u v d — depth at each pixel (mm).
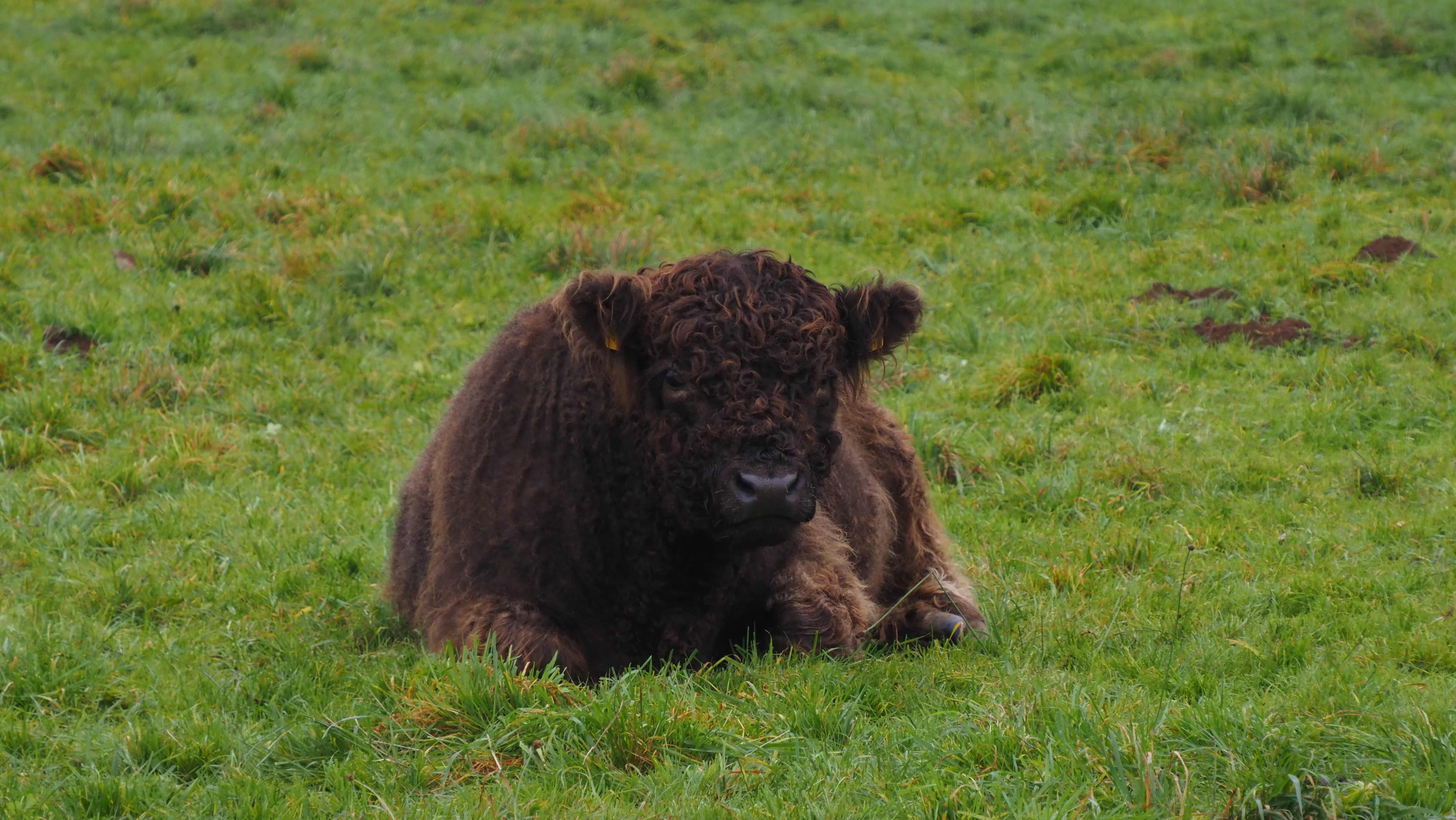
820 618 14430
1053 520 19469
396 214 36406
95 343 27188
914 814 10078
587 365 13625
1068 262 32094
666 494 13141
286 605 17000
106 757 12086
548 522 13820
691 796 10594
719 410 12586
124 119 44406
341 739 12062
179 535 19469
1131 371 25250
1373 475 19781
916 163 42219
